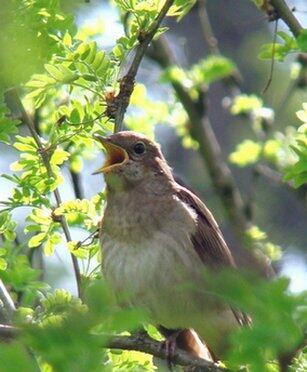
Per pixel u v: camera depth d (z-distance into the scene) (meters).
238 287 6.88
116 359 10.23
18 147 11.07
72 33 10.46
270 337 6.62
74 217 11.12
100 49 11.09
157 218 10.50
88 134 11.34
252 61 18.78
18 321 6.80
